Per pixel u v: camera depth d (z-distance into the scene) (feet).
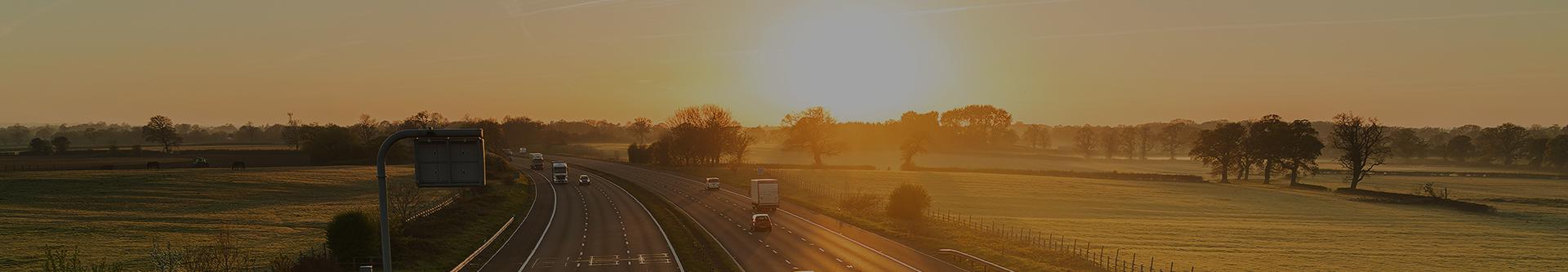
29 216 221.87
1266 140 450.30
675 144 553.64
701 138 542.57
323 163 497.87
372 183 359.46
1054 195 348.59
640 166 580.71
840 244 179.73
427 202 265.75
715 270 141.90
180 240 186.60
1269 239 209.87
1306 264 167.22
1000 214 271.90
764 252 167.53
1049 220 253.44
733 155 593.83
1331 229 233.14
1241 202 327.06
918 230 203.72
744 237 193.57
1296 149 433.48
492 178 394.73
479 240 181.68
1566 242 207.51
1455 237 216.13
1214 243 199.21
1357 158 396.16
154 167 397.60
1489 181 469.57
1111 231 223.71
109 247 172.04
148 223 216.74
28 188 286.66
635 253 165.58
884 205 281.13
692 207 281.95
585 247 176.24
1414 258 176.76
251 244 181.16
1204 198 339.77
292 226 218.59
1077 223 244.42
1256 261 170.30
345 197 305.32
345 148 506.07
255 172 392.27
